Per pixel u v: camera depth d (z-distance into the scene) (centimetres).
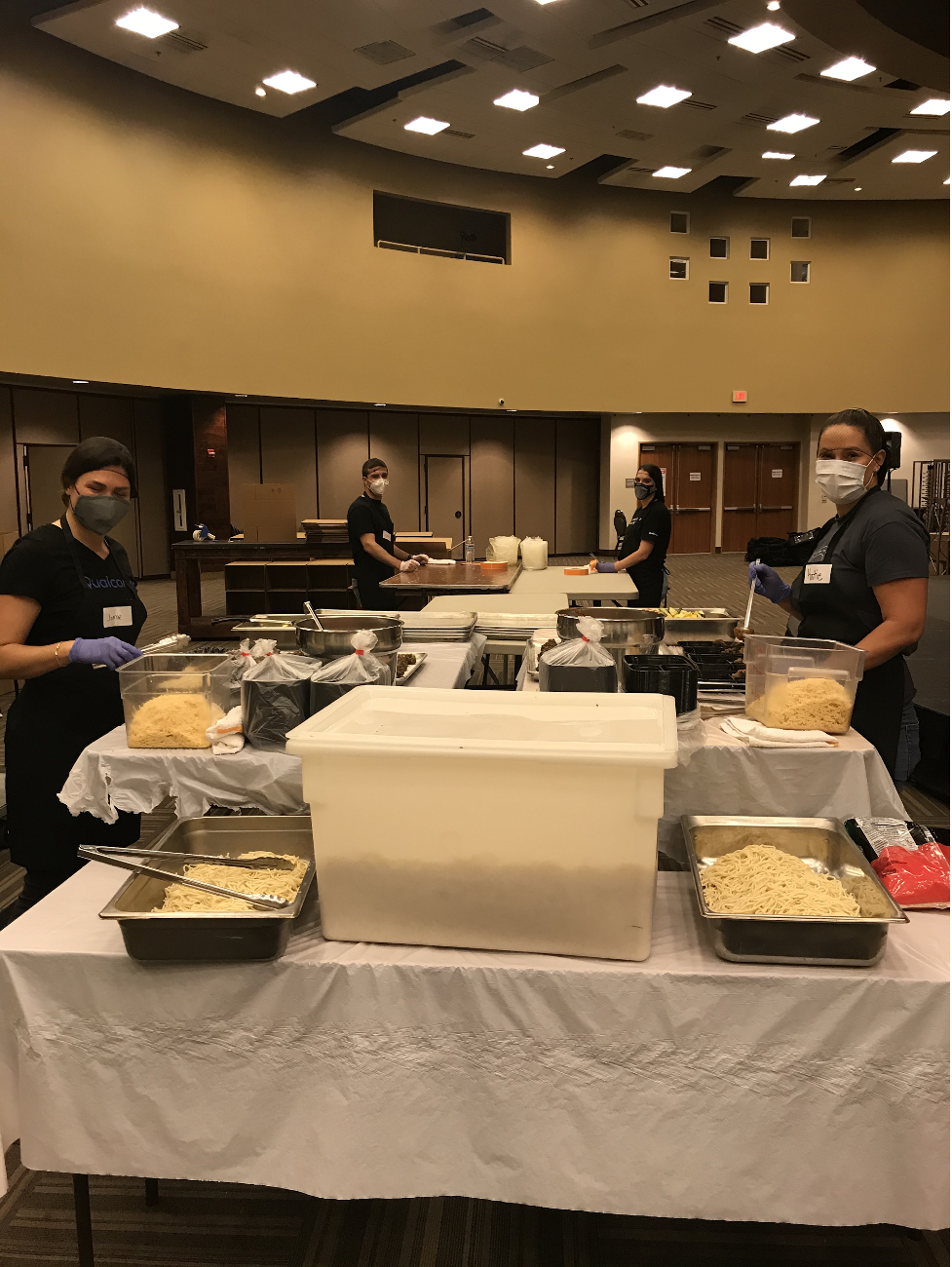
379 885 120
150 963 122
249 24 809
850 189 1303
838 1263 145
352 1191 123
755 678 187
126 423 1153
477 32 836
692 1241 150
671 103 1006
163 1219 156
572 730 119
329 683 165
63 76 852
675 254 1335
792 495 1525
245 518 808
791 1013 115
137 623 223
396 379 1162
